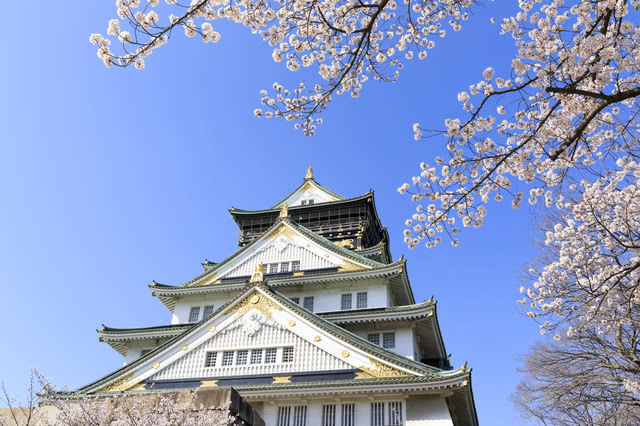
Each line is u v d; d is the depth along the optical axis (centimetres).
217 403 1969
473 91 1239
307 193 4959
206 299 3569
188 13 996
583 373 2470
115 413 1895
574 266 1938
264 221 4819
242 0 1109
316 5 1150
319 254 3600
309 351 2569
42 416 2080
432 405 2261
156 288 3572
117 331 3269
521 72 1160
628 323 2020
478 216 1410
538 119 1276
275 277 3400
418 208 1442
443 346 3350
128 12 967
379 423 2247
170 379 2622
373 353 2453
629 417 2608
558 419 3266
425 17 1378
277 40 1224
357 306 3250
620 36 1091
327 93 1322
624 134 1372
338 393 2319
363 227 4419
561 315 2028
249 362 2606
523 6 1308
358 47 1143
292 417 2367
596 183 1802
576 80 1073
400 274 3200
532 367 2806
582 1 1152
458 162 1295
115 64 1012
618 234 1788
